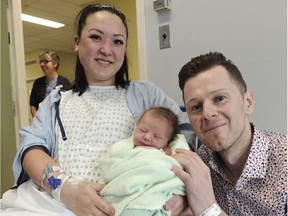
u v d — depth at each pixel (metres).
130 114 1.15
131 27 3.08
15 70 2.29
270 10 1.31
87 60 1.15
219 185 0.89
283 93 1.29
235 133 0.79
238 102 0.79
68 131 1.11
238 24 1.38
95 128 1.09
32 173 1.01
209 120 0.78
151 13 1.60
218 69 0.80
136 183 0.78
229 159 0.84
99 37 1.14
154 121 1.01
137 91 1.21
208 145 0.82
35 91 3.30
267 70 1.32
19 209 0.94
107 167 0.93
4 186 2.24
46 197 0.93
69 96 1.23
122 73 1.25
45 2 3.73
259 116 1.35
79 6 3.88
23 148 1.08
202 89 0.79
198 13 1.47
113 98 1.19
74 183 0.91
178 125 1.06
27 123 2.33
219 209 0.78
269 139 0.85
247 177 0.79
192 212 0.81
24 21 4.45
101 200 0.82
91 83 1.23
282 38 1.29
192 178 0.78
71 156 1.05
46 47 6.12
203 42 1.47
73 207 0.87
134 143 1.01
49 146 1.14
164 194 0.78
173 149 0.95
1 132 2.24
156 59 1.59
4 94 2.29
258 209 0.81
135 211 0.76
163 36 1.57
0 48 2.30
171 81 1.55
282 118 1.29
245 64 1.37
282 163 0.78
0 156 2.20
